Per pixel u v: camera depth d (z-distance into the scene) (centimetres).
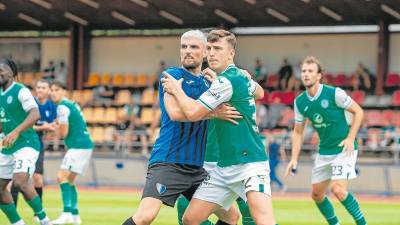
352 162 1184
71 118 1472
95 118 3478
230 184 832
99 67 3819
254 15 3397
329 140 1192
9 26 3872
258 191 812
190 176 852
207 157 892
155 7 3356
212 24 3603
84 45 3766
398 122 3119
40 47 3878
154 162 848
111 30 3800
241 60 3619
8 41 3916
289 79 3428
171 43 3756
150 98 3544
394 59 3409
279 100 3262
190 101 787
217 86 793
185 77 862
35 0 3362
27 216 1551
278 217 1700
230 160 828
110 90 3659
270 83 3484
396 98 3244
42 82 1486
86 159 1490
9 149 1155
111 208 1858
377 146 2933
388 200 2431
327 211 1227
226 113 805
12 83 1143
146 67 3775
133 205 1958
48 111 1509
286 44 3578
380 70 3319
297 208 1970
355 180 2759
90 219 1566
